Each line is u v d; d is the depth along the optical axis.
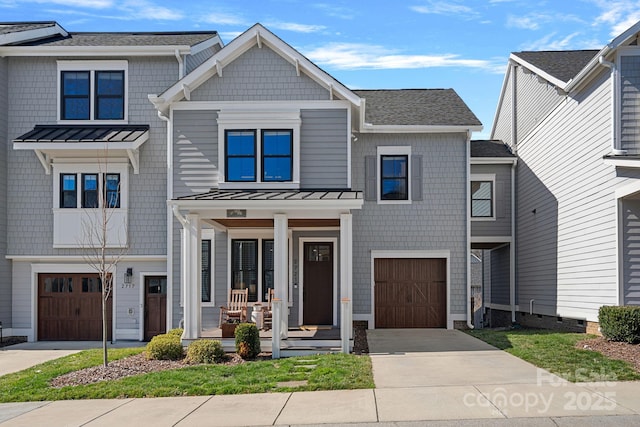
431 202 18.81
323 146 16.27
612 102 14.43
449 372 10.98
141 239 17.80
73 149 17.00
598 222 15.43
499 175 22.42
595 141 15.60
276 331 13.24
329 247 17.72
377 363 12.09
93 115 18.05
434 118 19.03
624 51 14.39
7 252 17.91
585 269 16.27
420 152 18.89
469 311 18.66
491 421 7.83
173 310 16.88
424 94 21.38
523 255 21.61
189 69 18.48
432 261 19.00
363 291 18.80
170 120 16.42
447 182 18.83
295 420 8.22
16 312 18.05
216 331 15.63
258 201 13.73
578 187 16.75
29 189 17.97
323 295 17.61
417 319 18.91
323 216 14.17
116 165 17.73
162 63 18.11
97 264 17.73
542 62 20.06
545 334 15.95
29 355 15.21
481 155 22.52
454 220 18.78
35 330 18.02
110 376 11.55
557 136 18.38
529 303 20.95
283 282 13.85
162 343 13.24
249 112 16.30
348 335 13.43
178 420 8.43
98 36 19.91
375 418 8.14
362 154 18.94
